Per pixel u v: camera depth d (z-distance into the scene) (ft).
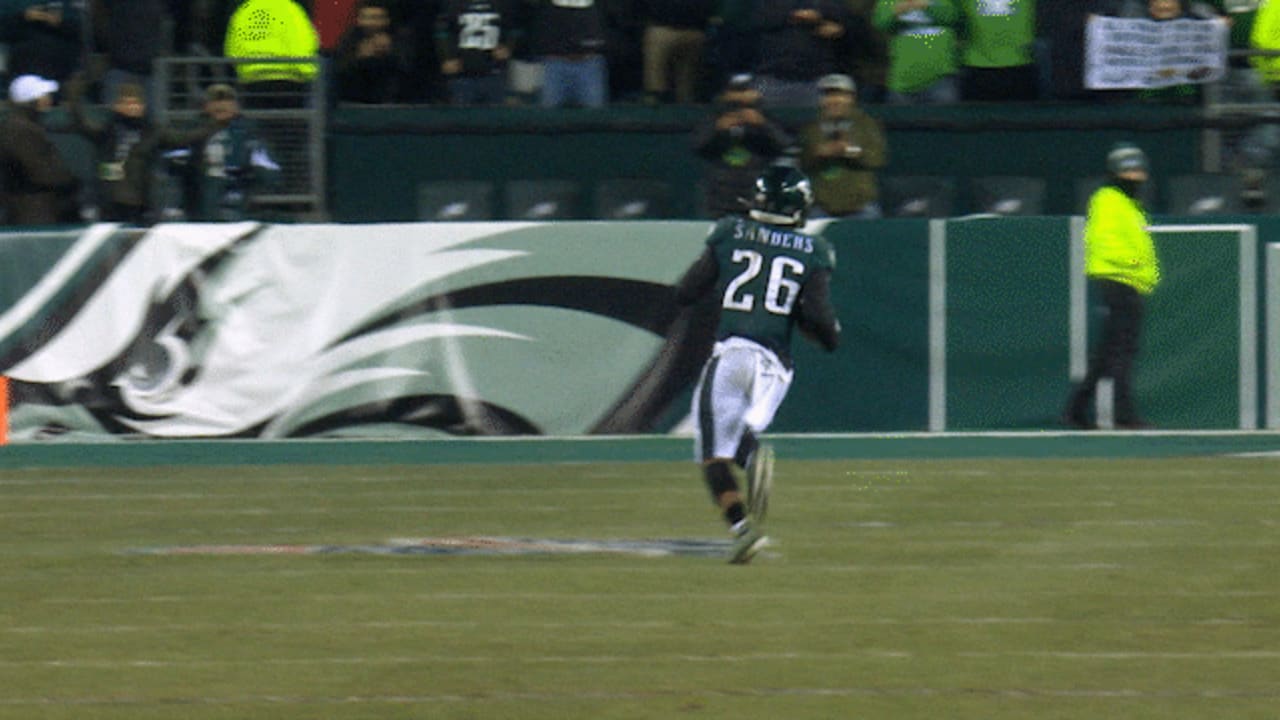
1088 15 200.23
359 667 91.97
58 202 192.54
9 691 87.86
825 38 195.83
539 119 198.70
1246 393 175.83
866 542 124.67
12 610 105.60
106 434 174.60
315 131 198.29
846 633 98.68
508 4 200.13
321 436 174.60
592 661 92.89
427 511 138.62
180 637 98.68
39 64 207.10
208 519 136.05
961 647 95.61
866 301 175.11
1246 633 98.43
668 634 98.68
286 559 120.06
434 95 204.64
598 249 174.60
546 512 137.69
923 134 199.41
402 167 199.72
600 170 199.31
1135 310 171.63
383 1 201.67
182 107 203.82
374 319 174.50
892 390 175.63
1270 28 201.05
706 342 174.81
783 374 117.91
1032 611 103.71
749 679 89.25
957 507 138.41
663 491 146.82
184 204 192.13
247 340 174.50
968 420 175.52
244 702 85.66
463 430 174.81
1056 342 175.01
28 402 174.60
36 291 174.60
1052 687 87.71
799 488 147.64
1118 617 102.32
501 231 174.60
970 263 175.01
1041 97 206.49
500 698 86.02
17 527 133.28
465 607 105.40
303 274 174.60
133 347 174.50
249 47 200.44
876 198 190.90
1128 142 199.72
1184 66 193.88
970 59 200.64
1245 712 83.35
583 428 174.70
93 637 98.84
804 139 184.03
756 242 118.32
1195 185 198.29
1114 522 131.75
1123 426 174.29
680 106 198.49
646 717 82.74
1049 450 166.30
